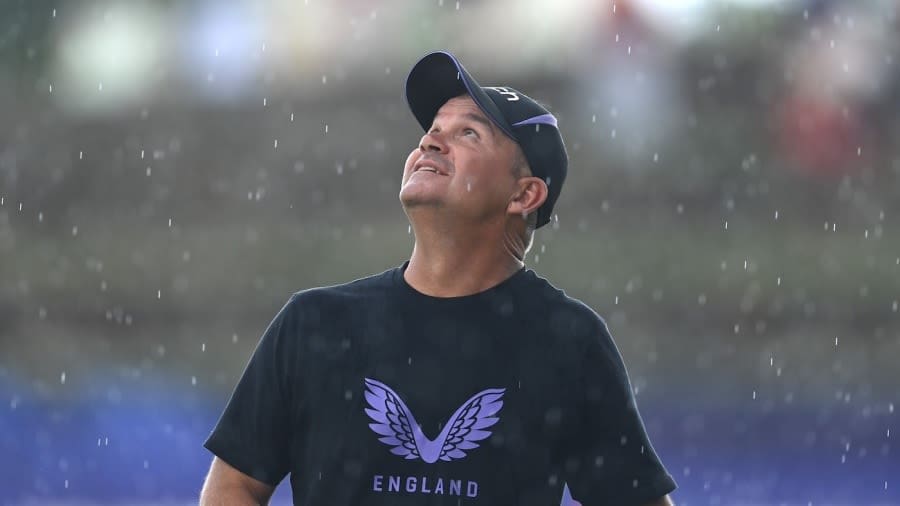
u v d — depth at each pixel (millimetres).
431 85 10500
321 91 113375
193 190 106750
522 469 9719
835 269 89750
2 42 115562
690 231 96250
